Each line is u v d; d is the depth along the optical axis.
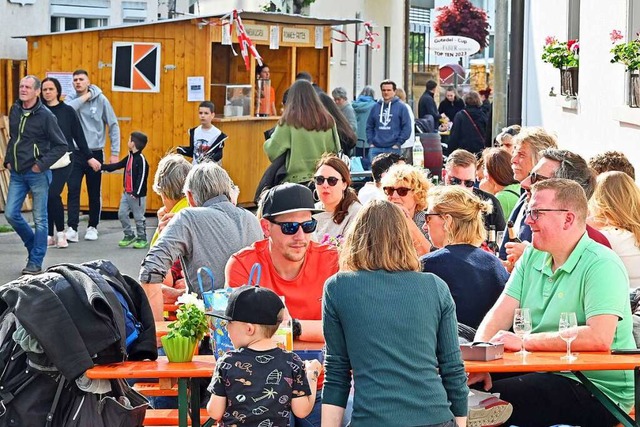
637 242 11.16
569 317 9.33
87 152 24.25
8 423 9.20
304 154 19.16
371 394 7.96
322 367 9.25
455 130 32.75
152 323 9.67
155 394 9.97
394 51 55.91
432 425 7.95
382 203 8.38
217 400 8.60
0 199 29.88
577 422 9.83
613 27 20.09
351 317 8.12
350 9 49.56
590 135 22.12
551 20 26.89
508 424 9.83
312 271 10.31
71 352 8.96
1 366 9.32
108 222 28.88
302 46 32.53
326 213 13.43
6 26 32.69
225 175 11.95
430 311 8.15
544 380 9.86
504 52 29.66
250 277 10.17
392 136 31.03
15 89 32.16
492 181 15.51
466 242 10.68
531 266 10.12
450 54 53.22
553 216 9.71
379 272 8.23
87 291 9.14
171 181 13.40
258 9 41.94
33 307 8.96
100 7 36.09
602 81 21.05
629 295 10.22
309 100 19.20
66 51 29.33
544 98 27.81
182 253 11.55
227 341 9.23
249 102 30.05
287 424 8.67
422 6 75.75
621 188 11.28
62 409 9.23
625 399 9.79
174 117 28.89
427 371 8.05
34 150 20.61
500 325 10.10
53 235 24.58
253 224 11.79
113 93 29.17
